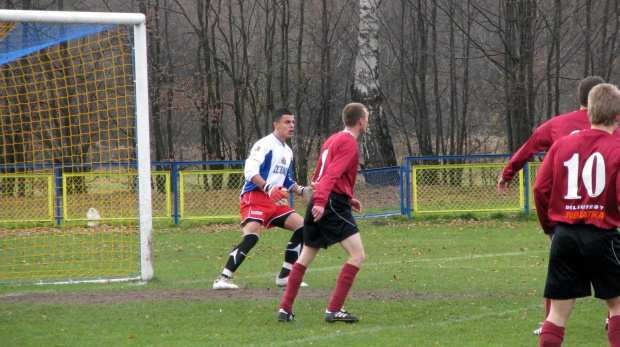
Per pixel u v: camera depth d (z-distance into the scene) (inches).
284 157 738.2
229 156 2691.9
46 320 574.2
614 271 400.8
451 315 599.2
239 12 2687.0
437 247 1137.4
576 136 414.0
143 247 799.1
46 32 796.6
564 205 409.1
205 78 2532.0
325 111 2600.9
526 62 2127.2
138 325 558.6
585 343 500.4
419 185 1520.7
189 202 1470.2
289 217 743.7
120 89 1985.7
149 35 2405.3
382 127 2218.3
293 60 2834.6
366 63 2178.9
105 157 1979.6
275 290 723.4
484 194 1517.0
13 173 1392.7
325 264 956.0
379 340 509.4
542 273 850.1
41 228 1376.7
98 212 1411.2
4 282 788.6
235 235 1325.0
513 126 2172.7
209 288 743.7
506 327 551.8
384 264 947.3
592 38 2448.3
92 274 865.5
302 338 516.7
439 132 2591.0
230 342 503.8
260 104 2625.5
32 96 1792.6
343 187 563.8
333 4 2564.0
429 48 2738.7
